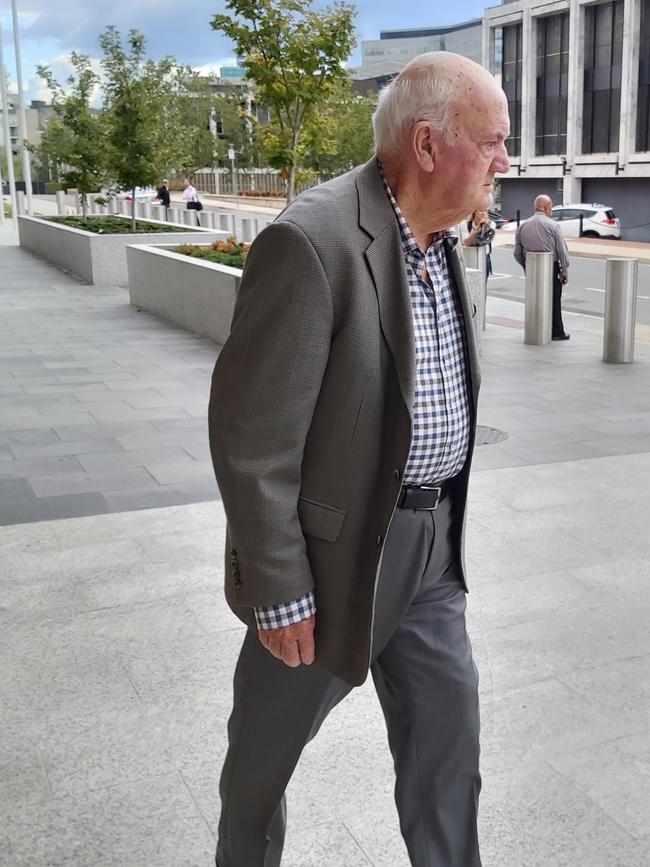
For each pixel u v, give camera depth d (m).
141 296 13.77
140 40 18.66
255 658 2.06
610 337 9.84
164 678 3.45
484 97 1.86
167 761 2.95
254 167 57.47
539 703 3.27
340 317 1.80
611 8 41.84
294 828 2.64
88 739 3.06
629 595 4.16
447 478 2.06
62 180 22.41
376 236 1.83
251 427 1.79
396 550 2.02
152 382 8.87
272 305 1.77
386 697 2.21
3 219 36.56
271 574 1.83
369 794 2.79
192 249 13.39
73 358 10.08
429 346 1.96
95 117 21.56
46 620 3.91
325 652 1.96
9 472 6.10
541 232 10.93
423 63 1.89
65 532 4.95
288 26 11.65
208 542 4.80
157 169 18.88
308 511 1.89
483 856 2.53
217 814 2.70
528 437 6.96
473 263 11.30
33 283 17.09
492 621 3.89
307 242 1.76
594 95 43.31
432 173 1.89
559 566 4.47
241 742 2.11
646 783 2.84
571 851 2.55
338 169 30.61
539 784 2.83
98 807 2.73
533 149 47.22
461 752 2.16
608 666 3.53
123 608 4.02
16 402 8.09
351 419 1.84
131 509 5.34
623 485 5.76
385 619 2.05
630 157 41.22
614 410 7.82
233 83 55.22
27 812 2.70
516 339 11.40
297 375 1.78
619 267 9.63
